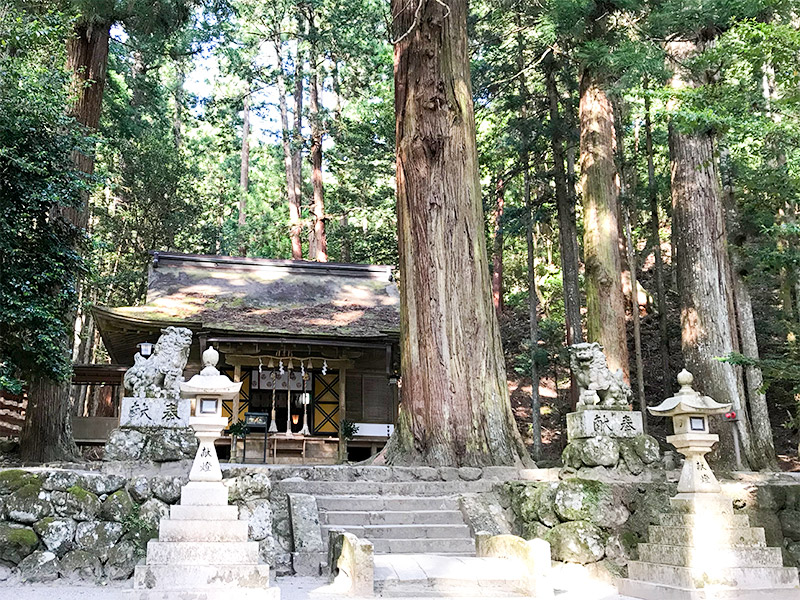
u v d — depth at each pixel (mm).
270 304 18578
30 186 9195
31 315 9070
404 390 10883
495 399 10648
